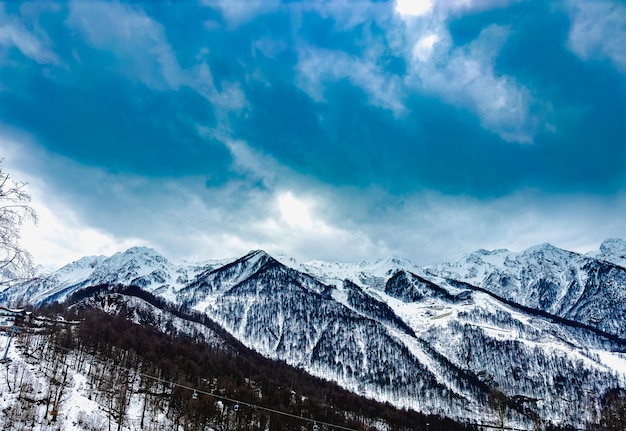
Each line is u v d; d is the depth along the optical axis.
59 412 96.19
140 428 110.88
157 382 150.12
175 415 130.38
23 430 80.38
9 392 95.88
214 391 158.38
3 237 26.03
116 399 116.94
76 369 136.75
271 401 175.88
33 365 119.44
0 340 131.62
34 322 179.25
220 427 134.25
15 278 26.70
